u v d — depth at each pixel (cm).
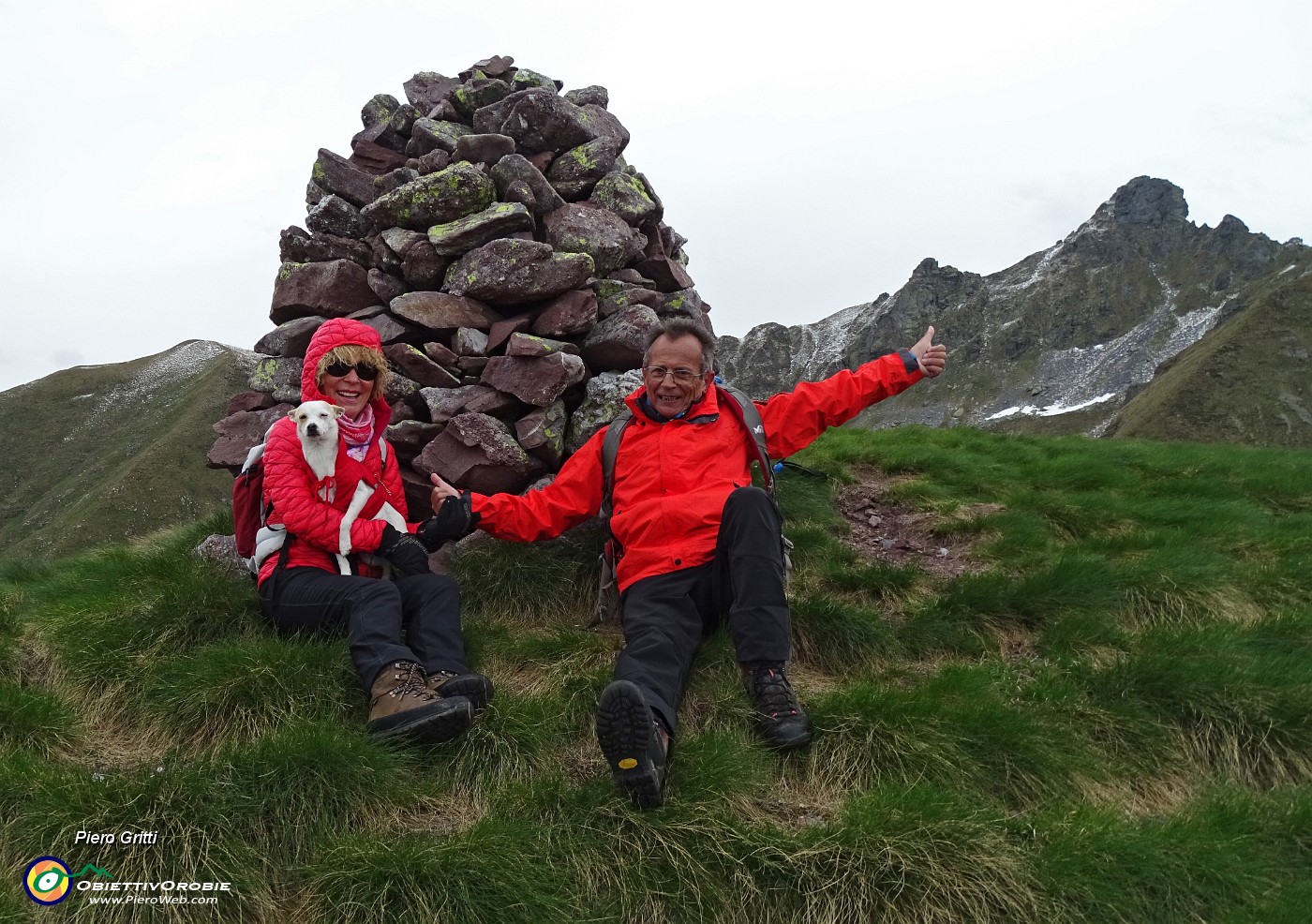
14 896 313
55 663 464
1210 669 469
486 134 609
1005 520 684
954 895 330
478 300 572
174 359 14062
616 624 521
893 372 494
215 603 481
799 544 613
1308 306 14962
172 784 352
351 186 630
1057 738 423
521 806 364
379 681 394
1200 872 350
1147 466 960
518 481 550
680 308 646
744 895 335
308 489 448
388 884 319
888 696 423
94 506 9806
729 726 413
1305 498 863
